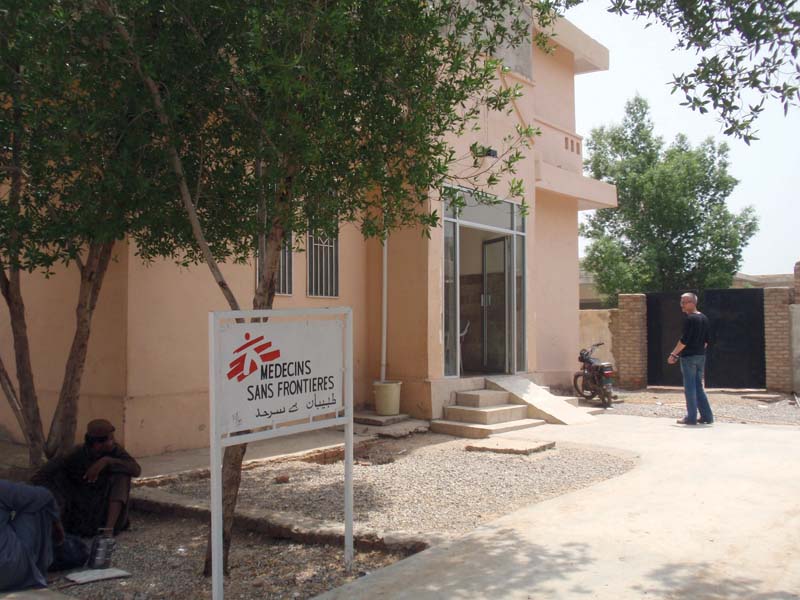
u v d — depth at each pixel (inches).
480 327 549.6
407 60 237.5
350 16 221.0
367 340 476.7
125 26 219.5
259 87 218.1
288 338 187.3
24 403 272.4
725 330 641.0
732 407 546.0
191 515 260.1
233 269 387.9
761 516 233.6
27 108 221.5
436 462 347.6
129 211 223.6
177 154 220.2
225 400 170.6
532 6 276.8
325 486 301.1
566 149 658.2
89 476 236.7
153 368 349.4
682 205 1099.3
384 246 466.3
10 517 198.4
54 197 257.8
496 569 187.5
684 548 202.2
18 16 209.2
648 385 684.1
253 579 200.5
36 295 384.2
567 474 310.7
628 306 676.7
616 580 178.4
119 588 197.9
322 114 215.0
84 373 353.7
